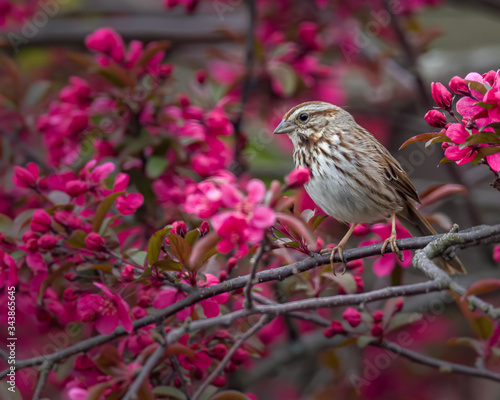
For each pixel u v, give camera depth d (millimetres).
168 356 7898
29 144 12344
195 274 7492
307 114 10320
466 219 15180
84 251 8008
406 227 10328
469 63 18016
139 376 7098
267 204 6219
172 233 7422
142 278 7484
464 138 6953
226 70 14438
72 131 10508
